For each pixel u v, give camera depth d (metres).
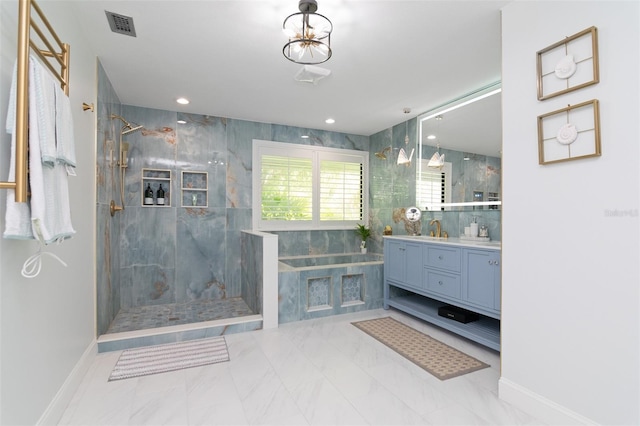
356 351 2.76
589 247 1.61
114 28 2.28
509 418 1.84
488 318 3.23
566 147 1.70
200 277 4.22
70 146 1.51
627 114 1.47
